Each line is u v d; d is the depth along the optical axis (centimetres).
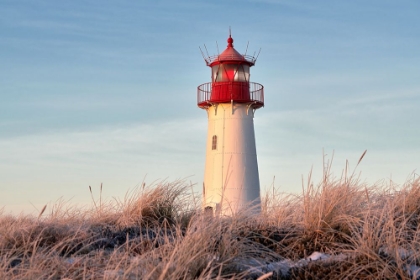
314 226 996
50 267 802
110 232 1133
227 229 974
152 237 1073
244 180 3066
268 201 1134
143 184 1291
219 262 808
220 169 3086
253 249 934
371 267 788
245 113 3128
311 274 795
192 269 757
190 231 871
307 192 1040
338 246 938
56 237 1025
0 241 945
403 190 1088
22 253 920
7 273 754
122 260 806
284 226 1055
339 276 779
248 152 3117
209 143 3169
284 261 918
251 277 811
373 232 881
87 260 833
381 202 1071
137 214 1231
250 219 1085
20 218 1090
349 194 1038
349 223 955
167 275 725
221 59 3067
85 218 1247
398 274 768
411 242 873
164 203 1266
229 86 3075
